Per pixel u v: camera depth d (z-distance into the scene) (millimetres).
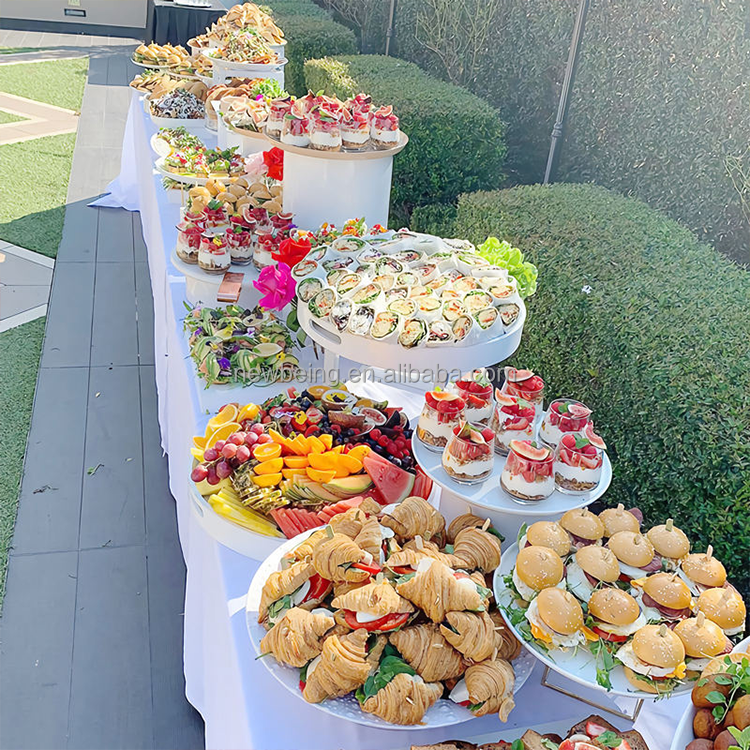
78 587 2723
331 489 1612
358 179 2660
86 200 6680
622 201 3684
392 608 1226
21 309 4719
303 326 1928
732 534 2188
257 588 1427
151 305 4895
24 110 9555
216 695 1622
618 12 4488
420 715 1187
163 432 3371
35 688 2326
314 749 1244
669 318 2551
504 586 1340
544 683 1365
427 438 1626
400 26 8125
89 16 15656
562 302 2818
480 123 4953
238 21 5168
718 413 2182
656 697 1162
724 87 3854
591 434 1535
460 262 2041
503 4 5996
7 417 3658
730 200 3924
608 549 1292
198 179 3496
